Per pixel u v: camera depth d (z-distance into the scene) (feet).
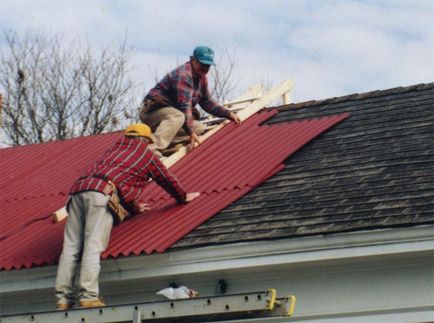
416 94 54.03
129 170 44.45
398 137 49.08
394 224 39.47
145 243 43.65
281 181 47.42
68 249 43.21
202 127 54.29
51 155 59.36
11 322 40.81
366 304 40.47
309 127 52.75
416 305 39.78
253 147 51.70
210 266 42.22
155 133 50.72
